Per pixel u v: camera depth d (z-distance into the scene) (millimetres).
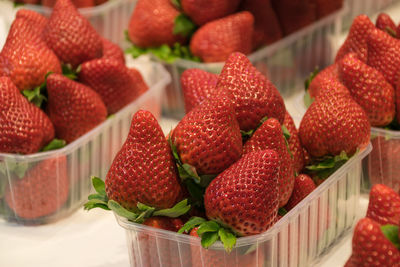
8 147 489
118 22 768
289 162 415
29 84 519
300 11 666
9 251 482
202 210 418
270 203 385
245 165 385
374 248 350
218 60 622
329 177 444
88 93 522
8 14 758
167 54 635
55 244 488
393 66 495
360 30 523
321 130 448
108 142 545
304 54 680
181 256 409
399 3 803
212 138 395
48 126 509
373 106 485
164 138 401
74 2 724
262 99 422
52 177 499
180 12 644
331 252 466
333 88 453
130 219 411
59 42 543
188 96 459
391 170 502
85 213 521
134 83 559
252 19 631
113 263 466
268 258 406
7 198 504
